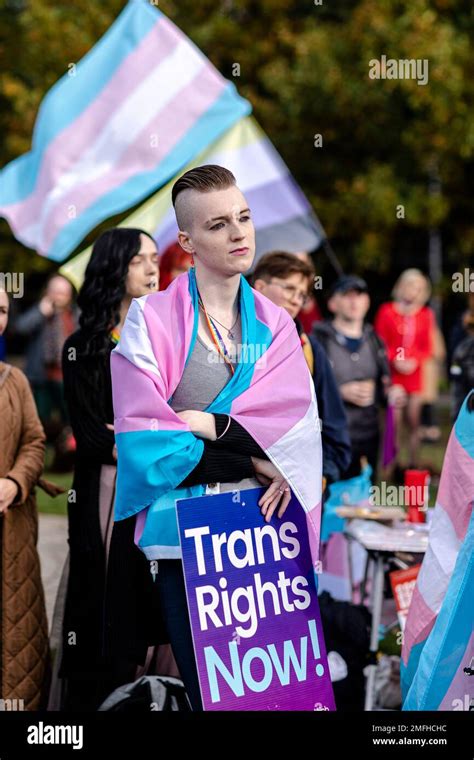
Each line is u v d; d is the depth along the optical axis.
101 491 3.92
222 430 3.14
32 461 4.12
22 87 12.59
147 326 3.15
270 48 12.84
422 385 9.16
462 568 3.15
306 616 3.21
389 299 15.93
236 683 3.09
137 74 6.64
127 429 3.11
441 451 10.28
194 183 3.16
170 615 3.16
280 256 4.31
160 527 3.14
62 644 3.96
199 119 6.60
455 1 12.08
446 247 15.20
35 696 4.03
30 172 6.86
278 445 3.19
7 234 13.94
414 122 12.01
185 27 12.98
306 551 3.25
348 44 11.95
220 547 3.12
